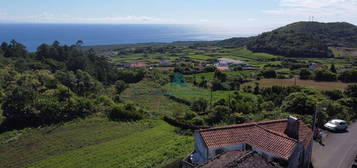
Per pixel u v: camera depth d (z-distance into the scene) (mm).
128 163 29688
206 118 44438
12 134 42000
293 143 21297
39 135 41656
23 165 31703
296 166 22156
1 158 33750
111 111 51531
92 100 57844
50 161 31812
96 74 98188
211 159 20203
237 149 23047
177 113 53125
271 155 21016
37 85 64312
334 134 32625
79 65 99000
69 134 41969
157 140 37531
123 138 39438
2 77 64750
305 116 36469
